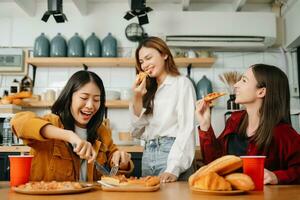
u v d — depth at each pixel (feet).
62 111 4.54
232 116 5.59
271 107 4.79
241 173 3.20
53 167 4.32
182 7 12.30
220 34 11.46
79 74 4.53
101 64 11.66
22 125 3.83
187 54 11.59
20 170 3.47
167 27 11.54
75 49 11.37
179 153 5.23
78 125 4.66
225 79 11.62
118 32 12.26
